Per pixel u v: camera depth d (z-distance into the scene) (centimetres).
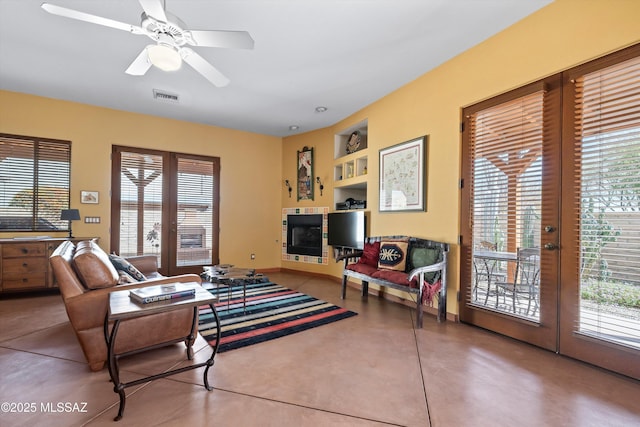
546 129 241
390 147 404
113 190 467
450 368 213
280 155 624
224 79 253
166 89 396
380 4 234
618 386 189
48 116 423
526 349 244
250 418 158
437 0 230
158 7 174
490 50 280
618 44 199
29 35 275
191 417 159
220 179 561
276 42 286
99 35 275
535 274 249
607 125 208
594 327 213
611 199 205
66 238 407
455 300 314
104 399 175
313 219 565
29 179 413
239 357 229
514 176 265
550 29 236
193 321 229
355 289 461
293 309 352
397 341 261
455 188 316
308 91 401
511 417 160
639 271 192
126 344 213
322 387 188
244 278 346
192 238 534
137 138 485
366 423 155
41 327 288
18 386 187
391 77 362
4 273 367
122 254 472
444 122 329
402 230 387
